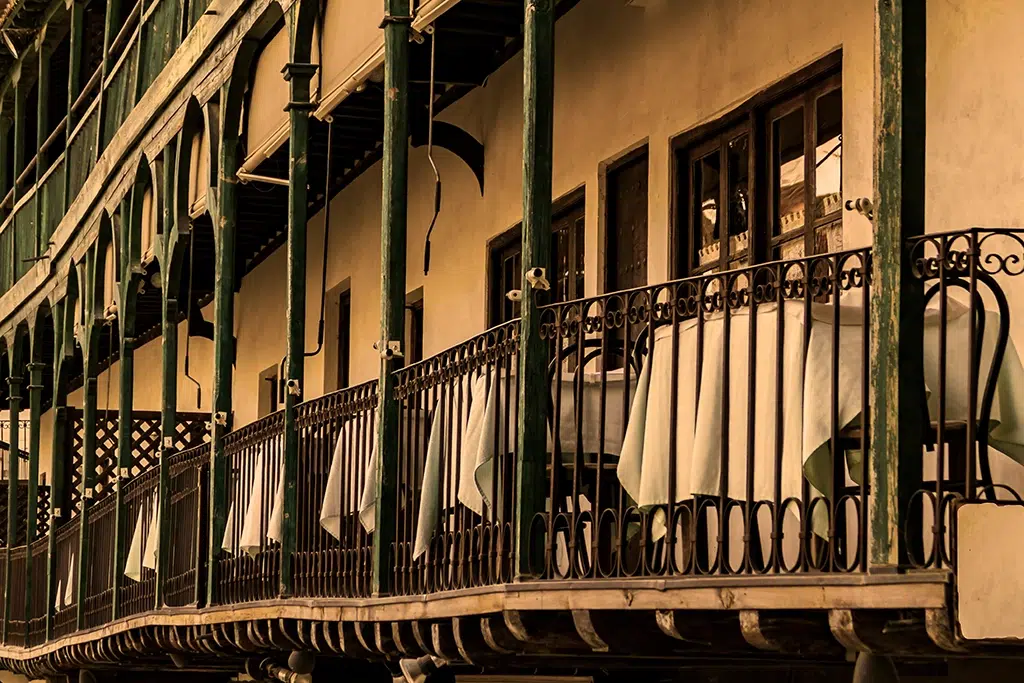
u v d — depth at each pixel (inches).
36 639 1033.5
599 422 374.3
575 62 599.5
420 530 422.9
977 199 389.4
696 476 329.1
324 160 795.4
